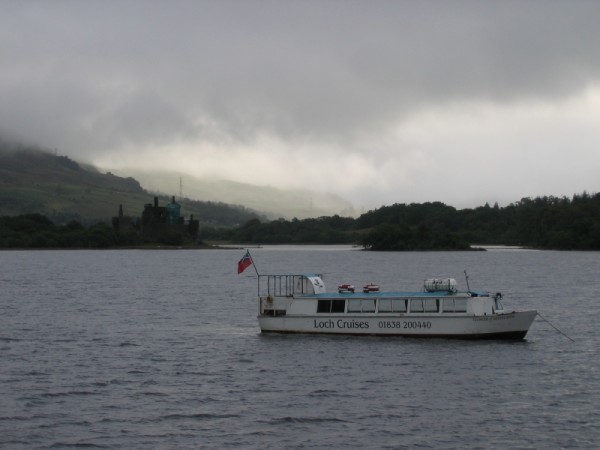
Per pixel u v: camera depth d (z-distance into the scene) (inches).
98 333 3624.5
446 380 2527.1
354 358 2849.4
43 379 2576.3
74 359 2935.5
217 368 2741.1
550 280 7588.6
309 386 2461.9
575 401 2261.3
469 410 2177.7
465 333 3159.5
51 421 2089.1
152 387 2460.6
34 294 5984.3
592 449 1860.2
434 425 2044.8
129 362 2866.6
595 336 3400.6
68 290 6427.2
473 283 7234.3
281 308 3344.0
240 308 4798.2
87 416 2133.4
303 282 3425.2
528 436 1952.5
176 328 3784.5
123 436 1968.5
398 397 2322.8
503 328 3164.4
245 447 1891.0
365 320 3225.9
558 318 4119.1
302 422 2076.8
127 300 5423.2
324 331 3280.0
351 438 1948.8
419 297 3193.9
